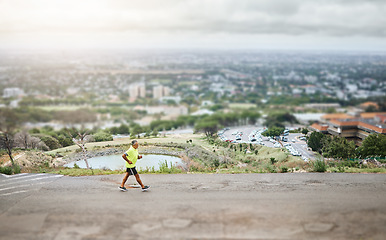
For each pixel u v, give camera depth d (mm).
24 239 5668
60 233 5887
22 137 30516
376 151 30078
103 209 7031
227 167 13539
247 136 61438
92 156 35125
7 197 8000
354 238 5668
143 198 7766
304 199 7641
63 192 8359
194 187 8727
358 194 8047
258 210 6914
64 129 41062
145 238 5648
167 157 35375
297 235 5770
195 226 6121
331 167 11945
